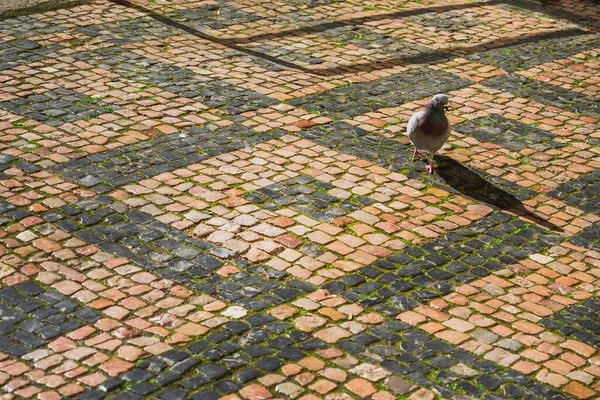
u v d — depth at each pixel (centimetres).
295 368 557
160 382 537
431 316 619
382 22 1202
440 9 1269
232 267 661
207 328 590
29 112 873
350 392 538
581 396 547
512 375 563
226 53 1062
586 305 641
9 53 1007
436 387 548
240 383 539
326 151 845
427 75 1033
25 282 624
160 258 665
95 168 782
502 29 1199
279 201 754
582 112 963
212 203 743
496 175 820
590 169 841
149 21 1147
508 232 732
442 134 782
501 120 930
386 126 902
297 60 1055
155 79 973
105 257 661
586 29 1219
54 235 682
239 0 1253
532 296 649
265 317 606
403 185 795
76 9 1164
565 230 740
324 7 1248
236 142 850
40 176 762
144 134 849
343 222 730
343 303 627
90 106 898
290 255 680
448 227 733
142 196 745
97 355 557
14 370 539
